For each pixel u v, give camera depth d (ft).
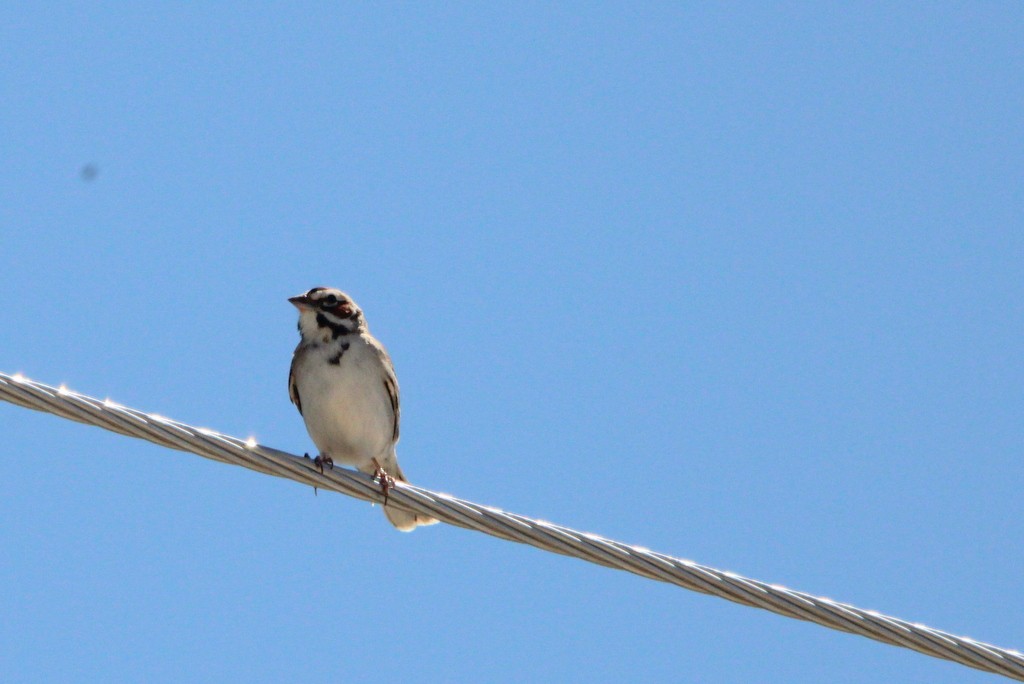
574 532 38.68
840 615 38.06
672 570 38.19
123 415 36.81
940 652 38.22
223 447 38.37
